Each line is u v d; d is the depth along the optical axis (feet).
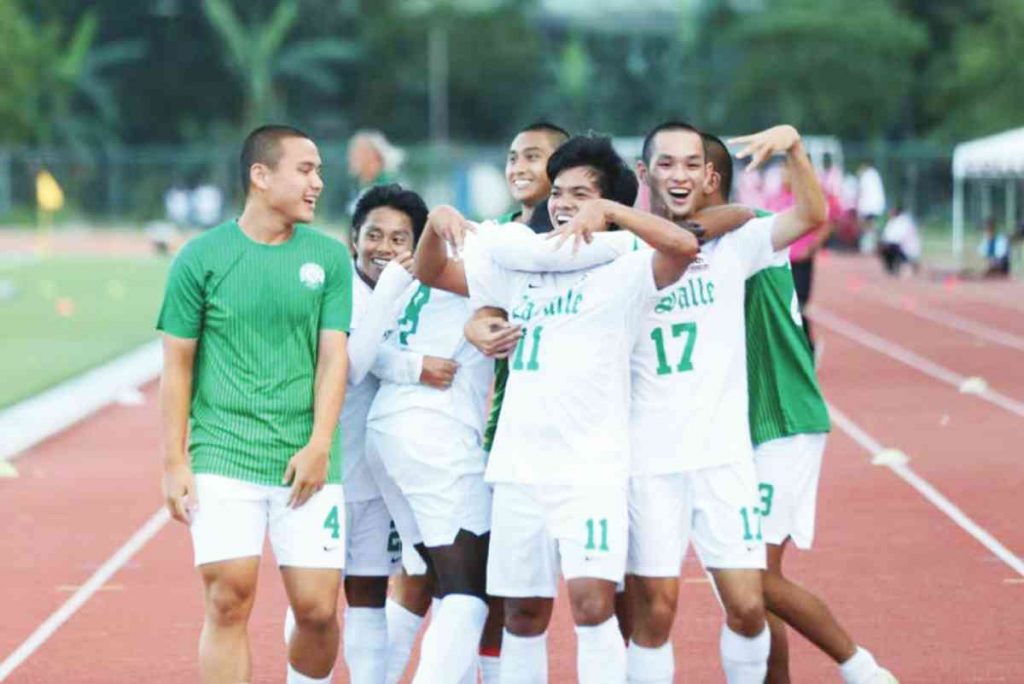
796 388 51.62
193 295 47.80
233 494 47.60
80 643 63.21
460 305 52.16
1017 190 305.12
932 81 498.28
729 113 510.17
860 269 294.25
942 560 75.31
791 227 49.90
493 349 48.21
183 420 47.96
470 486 51.16
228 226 48.55
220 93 550.36
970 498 89.76
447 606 50.16
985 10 512.63
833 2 507.71
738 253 49.73
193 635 64.28
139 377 144.36
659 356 48.49
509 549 47.91
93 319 201.87
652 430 48.44
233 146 509.35
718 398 48.78
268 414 47.83
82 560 77.41
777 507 51.42
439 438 51.06
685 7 586.86
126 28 543.80
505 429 48.11
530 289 48.24
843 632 52.21
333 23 556.92
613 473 47.06
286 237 48.60
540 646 48.85
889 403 127.54
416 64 565.12
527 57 579.48
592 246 47.24
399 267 50.19
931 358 159.02
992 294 237.66
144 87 545.44
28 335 182.50
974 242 362.53
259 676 58.03
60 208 465.47
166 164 472.44
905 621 64.85
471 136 588.09
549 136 52.95
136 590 71.61
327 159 435.53
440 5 568.41
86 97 527.81
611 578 46.78
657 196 49.80
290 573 48.14
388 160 109.50
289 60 525.75
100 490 94.84
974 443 108.17
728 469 48.62
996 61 452.76
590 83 600.80
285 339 48.01
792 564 74.69
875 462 100.12
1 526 85.05
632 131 593.01
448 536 50.88
